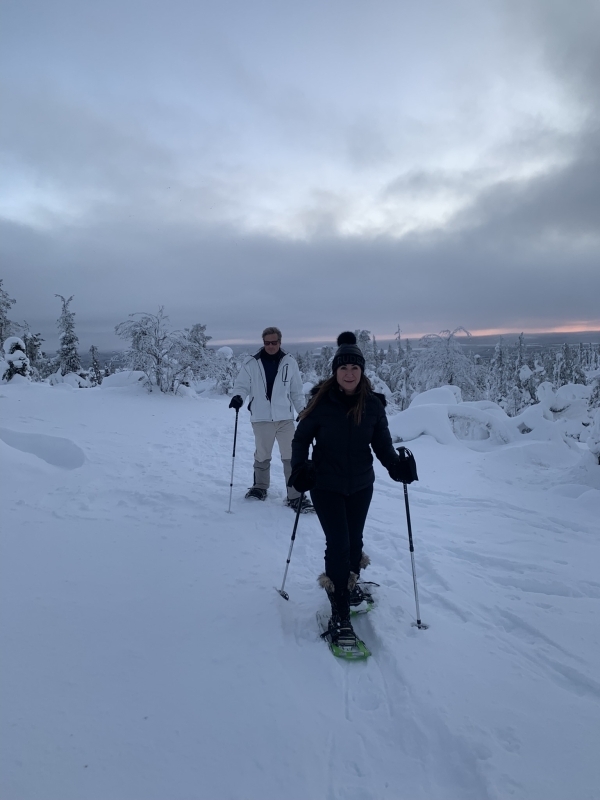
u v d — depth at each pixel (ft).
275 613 10.65
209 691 8.21
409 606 11.36
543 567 13.75
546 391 41.70
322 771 6.76
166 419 37.60
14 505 16.28
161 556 13.43
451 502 20.71
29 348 99.66
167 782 6.45
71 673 8.44
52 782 6.31
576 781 6.42
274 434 19.54
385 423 11.03
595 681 8.43
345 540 10.29
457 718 7.57
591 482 22.50
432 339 71.61
